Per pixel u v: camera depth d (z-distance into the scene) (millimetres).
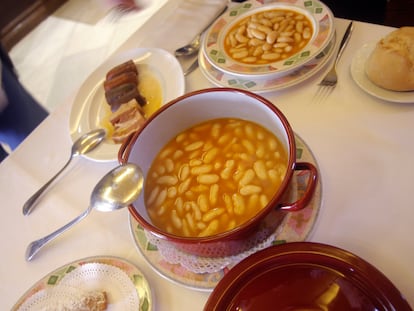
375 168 759
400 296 551
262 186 717
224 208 715
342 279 597
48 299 726
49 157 1014
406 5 1625
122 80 1083
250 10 1114
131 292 701
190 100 774
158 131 783
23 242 858
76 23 3496
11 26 3521
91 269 748
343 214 721
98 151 962
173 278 699
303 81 946
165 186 769
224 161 767
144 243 760
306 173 770
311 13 1025
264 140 763
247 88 961
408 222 680
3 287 800
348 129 833
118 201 714
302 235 705
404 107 830
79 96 1126
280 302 601
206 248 608
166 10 1341
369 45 934
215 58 1026
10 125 1849
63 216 876
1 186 979
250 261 629
